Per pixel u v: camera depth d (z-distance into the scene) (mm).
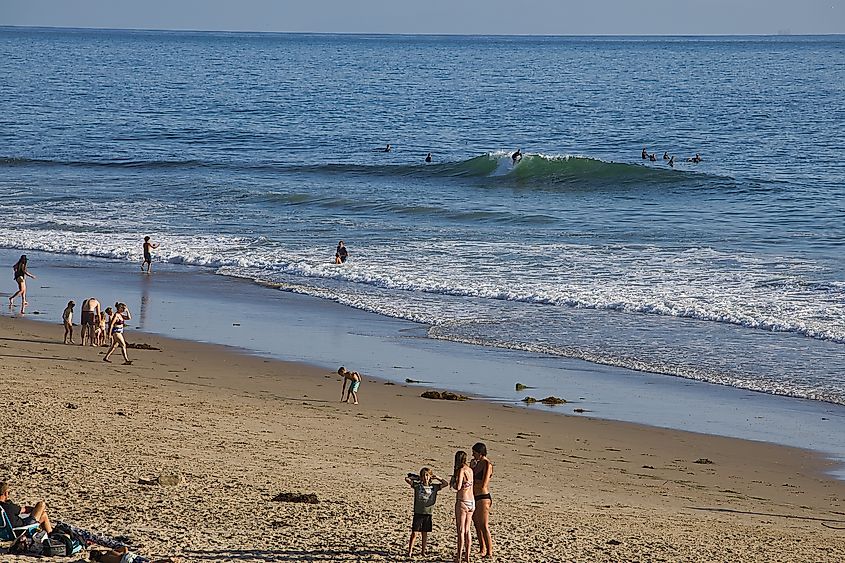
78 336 43969
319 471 25531
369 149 128375
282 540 19672
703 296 51875
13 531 18172
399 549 19766
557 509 24031
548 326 47250
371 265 60719
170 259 63156
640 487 27125
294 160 117375
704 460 30172
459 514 19125
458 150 127875
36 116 163000
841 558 21266
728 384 38562
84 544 18344
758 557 20938
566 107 187250
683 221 76500
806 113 171375
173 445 26766
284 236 70500
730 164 112562
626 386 38281
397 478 25500
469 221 77250
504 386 38000
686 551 20953
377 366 40562
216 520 20641
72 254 65000
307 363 40750
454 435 31125
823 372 39781
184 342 43781
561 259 61969
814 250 64125
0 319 46719
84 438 26531
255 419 31062
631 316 48969
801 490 27797
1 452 24438
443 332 46281
